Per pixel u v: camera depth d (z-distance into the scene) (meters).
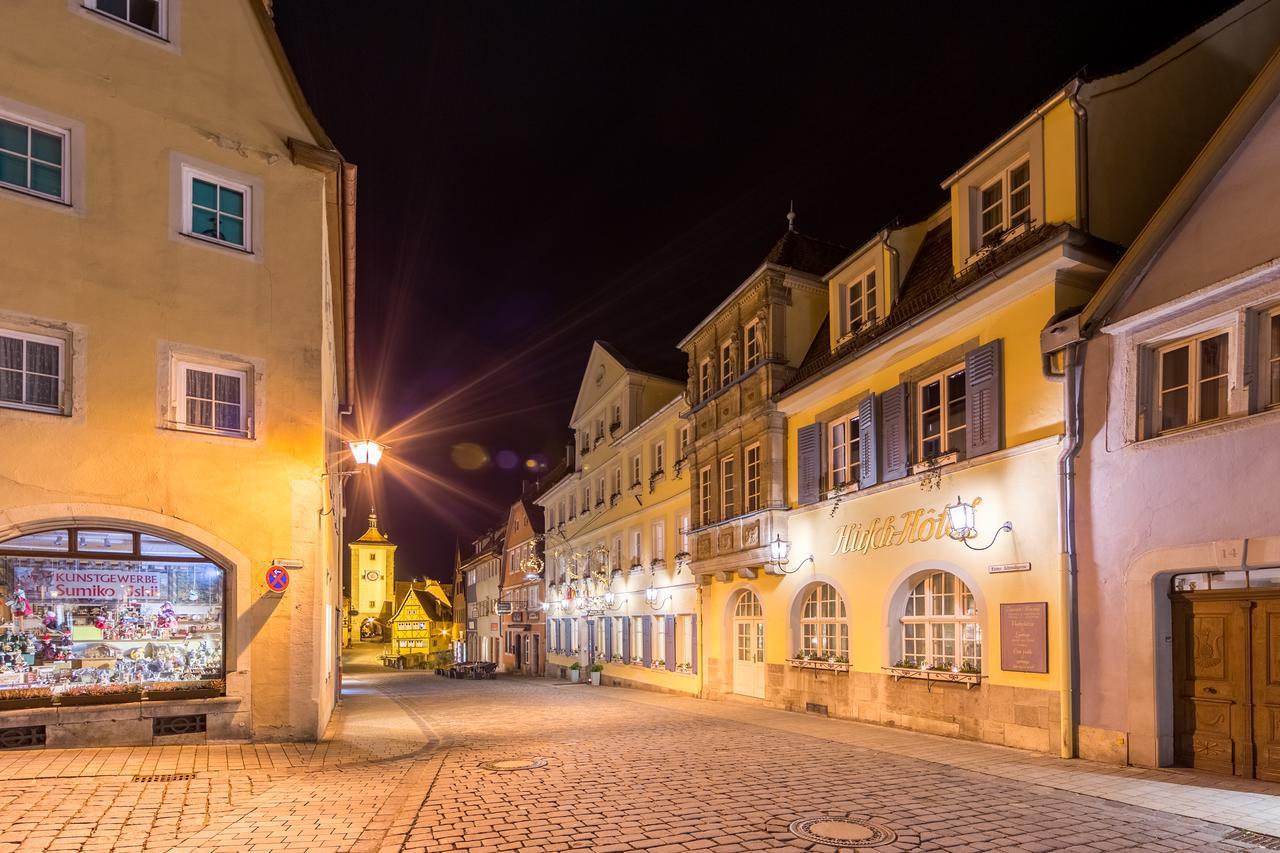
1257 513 7.93
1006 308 11.40
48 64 9.81
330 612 15.84
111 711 9.40
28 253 9.41
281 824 6.49
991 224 12.47
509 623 46.12
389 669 56.94
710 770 8.99
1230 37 12.19
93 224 9.89
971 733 11.44
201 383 10.56
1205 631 8.66
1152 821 6.62
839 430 15.76
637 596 26.78
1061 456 10.09
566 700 21.09
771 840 6.06
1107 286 9.62
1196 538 8.49
